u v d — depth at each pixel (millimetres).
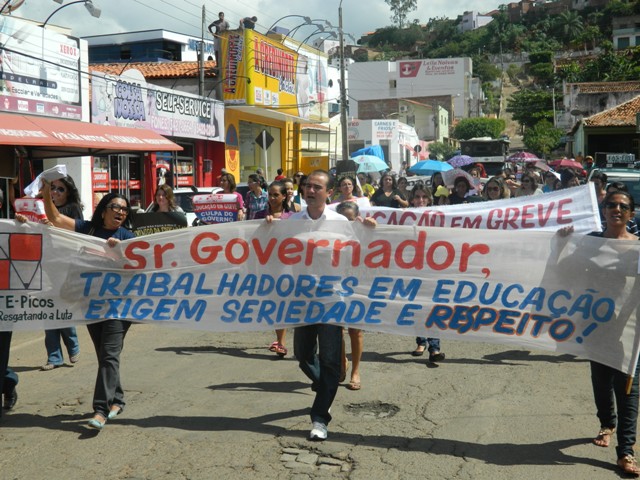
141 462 4730
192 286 5680
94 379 6766
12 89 13922
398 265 5449
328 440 5105
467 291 5367
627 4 114250
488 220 8000
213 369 7098
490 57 133000
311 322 5531
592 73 71688
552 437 5145
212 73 24672
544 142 72438
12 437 5223
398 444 5016
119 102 17531
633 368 4598
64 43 15492
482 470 4551
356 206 6469
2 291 5625
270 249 5598
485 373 6863
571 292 5109
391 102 74062
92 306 5656
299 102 29234
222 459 4766
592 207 7758
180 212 10094
